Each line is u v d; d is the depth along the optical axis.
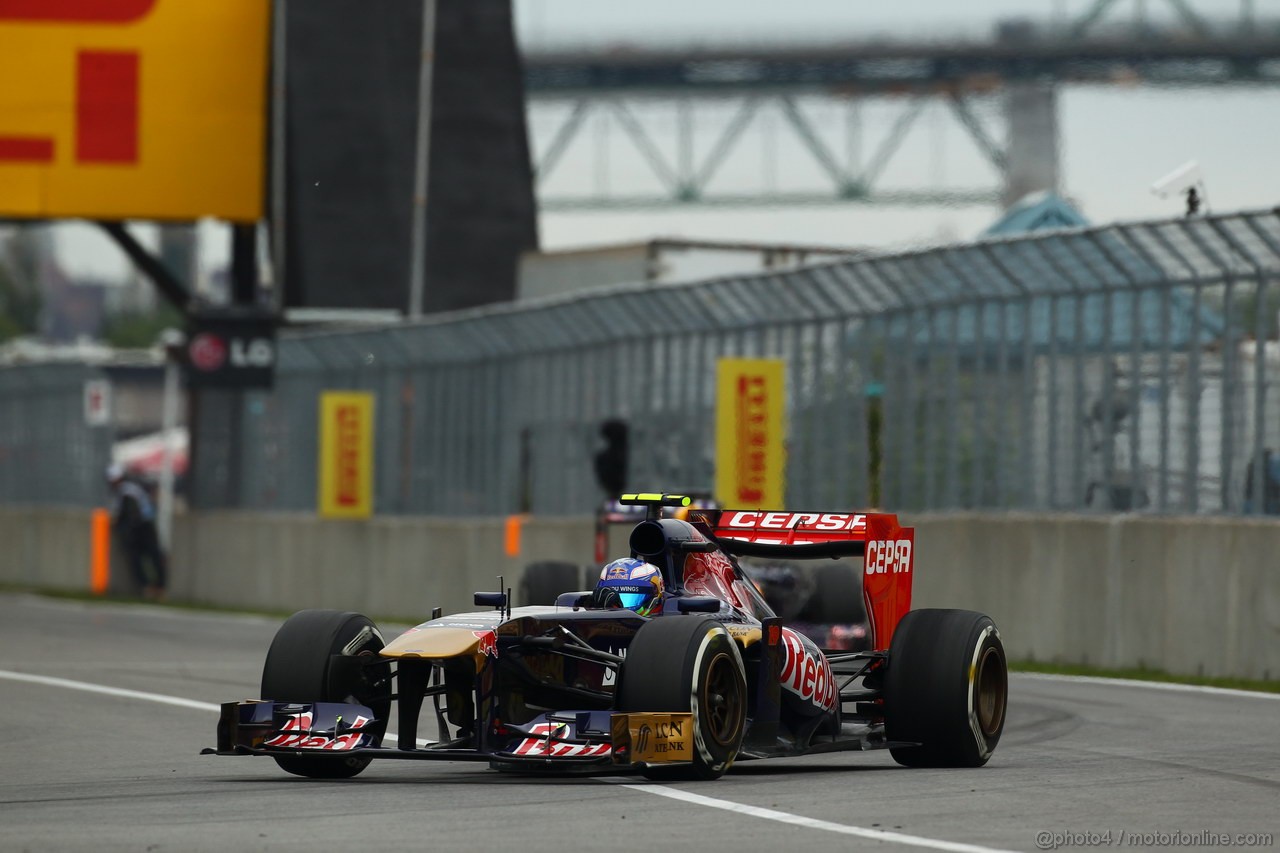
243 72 108.56
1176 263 64.06
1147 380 65.19
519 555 94.75
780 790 34.47
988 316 71.62
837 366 78.44
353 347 109.88
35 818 31.75
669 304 86.38
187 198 108.12
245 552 117.06
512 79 137.25
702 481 84.50
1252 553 60.28
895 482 75.88
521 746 34.00
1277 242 60.03
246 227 114.88
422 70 119.56
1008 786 35.31
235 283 115.00
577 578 62.00
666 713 33.88
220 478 121.44
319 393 112.62
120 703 55.22
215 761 41.19
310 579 111.00
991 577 70.56
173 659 71.94
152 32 107.69
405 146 130.38
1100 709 51.62
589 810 31.80
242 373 111.81
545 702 36.47
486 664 34.59
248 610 112.12
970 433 72.38
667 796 33.50
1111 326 66.56
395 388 107.88
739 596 39.31
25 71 106.94
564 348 94.25
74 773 39.03
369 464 104.44
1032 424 69.88
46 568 140.12
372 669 37.25
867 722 42.12
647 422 88.12
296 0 124.88
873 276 75.69
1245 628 60.47
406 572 103.75
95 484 135.25
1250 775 37.22
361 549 107.25
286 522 113.31
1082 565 66.75
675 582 38.16
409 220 127.31
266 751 34.81
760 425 75.75
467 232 134.88
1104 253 65.69
